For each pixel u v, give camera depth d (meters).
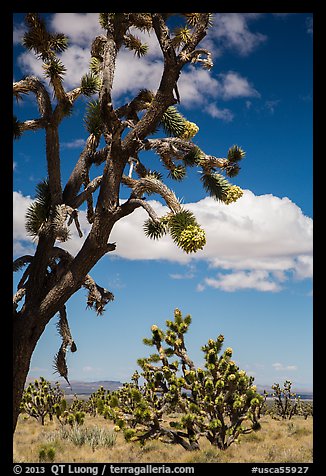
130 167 6.08
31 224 6.33
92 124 6.86
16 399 5.67
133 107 7.24
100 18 6.64
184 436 11.74
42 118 6.22
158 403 11.88
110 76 5.78
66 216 6.14
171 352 11.99
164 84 6.07
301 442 14.82
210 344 12.19
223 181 6.61
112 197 5.96
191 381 11.77
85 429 14.97
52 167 6.24
